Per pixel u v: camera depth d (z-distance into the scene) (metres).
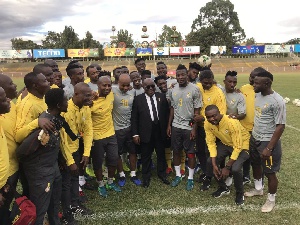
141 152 5.43
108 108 4.79
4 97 2.76
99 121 4.77
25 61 68.06
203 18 95.19
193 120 5.21
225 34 79.75
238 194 4.57
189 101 5.16
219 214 4.22
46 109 3.46
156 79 6.08
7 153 2.82
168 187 5.29
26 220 2.91
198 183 5.45
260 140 4.24
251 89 5.17
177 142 5.32
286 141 7.90
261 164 4.47
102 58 67.50
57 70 5.48
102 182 4.97
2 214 3.09
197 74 6.21
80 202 4.43
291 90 19.98
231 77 5.04
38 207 3.27
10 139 3.14
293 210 4.26
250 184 5.34
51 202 3.54
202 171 5.59
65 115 3.96
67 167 3.89
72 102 4.11
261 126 4.21
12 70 57.44
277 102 3.99
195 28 97.31
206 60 7.00
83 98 4.04
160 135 5.50
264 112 4.14
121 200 4.75
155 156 7.21
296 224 3.89
